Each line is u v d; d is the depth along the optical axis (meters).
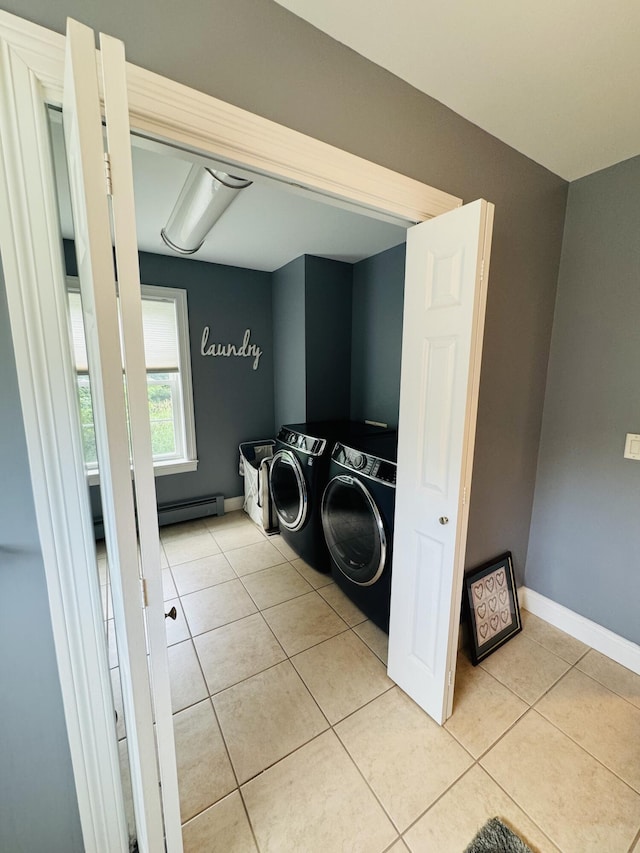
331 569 2.48
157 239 2.55
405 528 1.47
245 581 2.42
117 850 1.01
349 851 1.05
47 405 0.77
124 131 0.58
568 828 1.10
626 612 1.74
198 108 0.83
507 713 1.48
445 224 1.18
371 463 1.85
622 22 0.94
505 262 1.58
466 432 1.21
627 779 1.23
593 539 1.83
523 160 1.54
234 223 2.21
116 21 0.74
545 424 1.98
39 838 0.94
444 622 1.35
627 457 1.68
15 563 0.81
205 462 3.36
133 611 0.70
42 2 0.67
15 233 0.70
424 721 1.45
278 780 1.24
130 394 0.64
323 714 1.48
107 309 0.60
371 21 0.95
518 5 0.90
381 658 1.77
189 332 3.10
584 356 1.79
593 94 1.19
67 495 0.81
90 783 0.94
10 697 0.85
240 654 1.80
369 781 1.23
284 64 0.93
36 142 0.70
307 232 2.35
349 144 1.07
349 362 3.20
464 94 1.20
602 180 1.66
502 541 1.95
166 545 2.90
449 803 1.17
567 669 1.71
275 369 3.57
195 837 1.09
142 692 0.75
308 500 2.44
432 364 1.28
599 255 1.70
